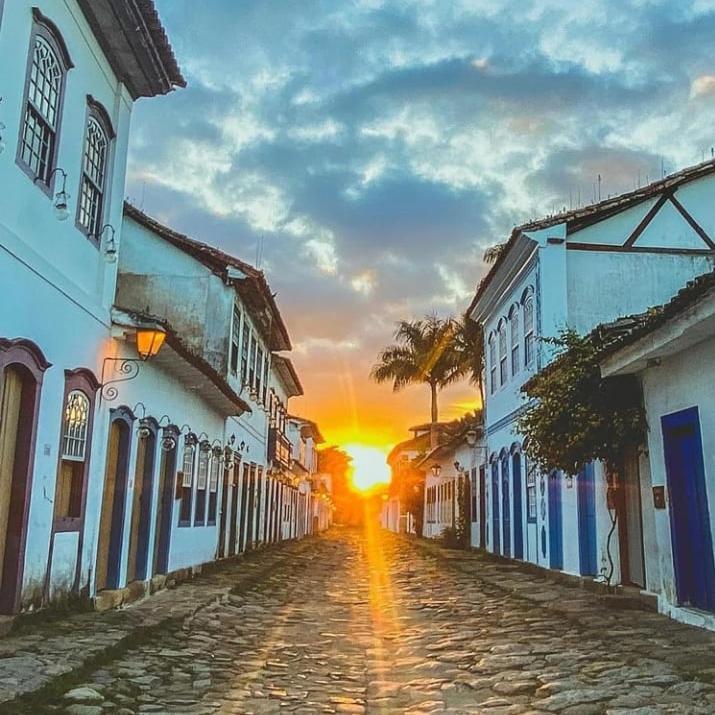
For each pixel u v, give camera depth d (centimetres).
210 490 1925
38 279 902
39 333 911
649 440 1136
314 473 6269
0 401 811
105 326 1140
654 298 1800
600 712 632
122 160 1209
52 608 966
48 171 952
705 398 953
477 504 2830
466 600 1459
